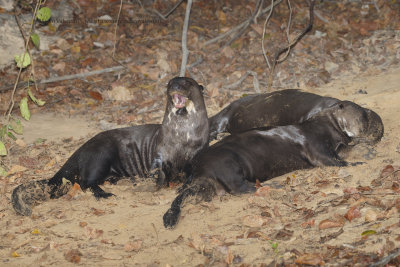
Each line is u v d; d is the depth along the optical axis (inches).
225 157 367.6
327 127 412.8
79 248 301.9
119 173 425.1
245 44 697.0
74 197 384.8
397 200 304.8
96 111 589.6
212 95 596.7
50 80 639.1
